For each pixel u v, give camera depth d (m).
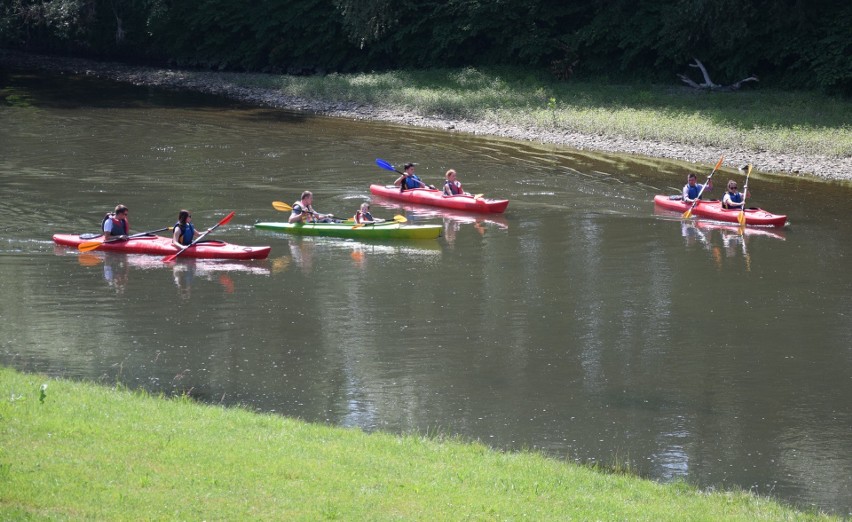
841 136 76.00
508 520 18.03
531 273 43.78
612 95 98.25
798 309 39.09
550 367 32.12
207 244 45.69
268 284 41.16
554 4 112.81
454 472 20.91
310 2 125.19
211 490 18.08
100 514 16.47
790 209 58.12
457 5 116.06
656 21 104.19
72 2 131.50
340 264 44.75
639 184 65.19
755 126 79.75
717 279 43.31
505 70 112.50
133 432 21.16
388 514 17.72
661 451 25.92
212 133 82.75
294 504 17.75
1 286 39.78
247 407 27.70
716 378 31.52
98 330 34.56
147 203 55.66
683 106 90.88
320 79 115.06
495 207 55.88
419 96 99.94
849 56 88.81
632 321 37.22
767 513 20.94
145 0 133.38
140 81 122.75
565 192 62.28
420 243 49.19
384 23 117.75
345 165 69.69
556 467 22.92
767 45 96.62
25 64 136.62
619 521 18.86
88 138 77.81
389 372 31.25
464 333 35.34
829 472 24.91
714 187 64.38
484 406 28.66
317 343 33.88
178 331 34.72
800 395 30.23
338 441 22.77
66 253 45.31
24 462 18.45
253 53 131.62
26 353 31.77
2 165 65.38
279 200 57.72
